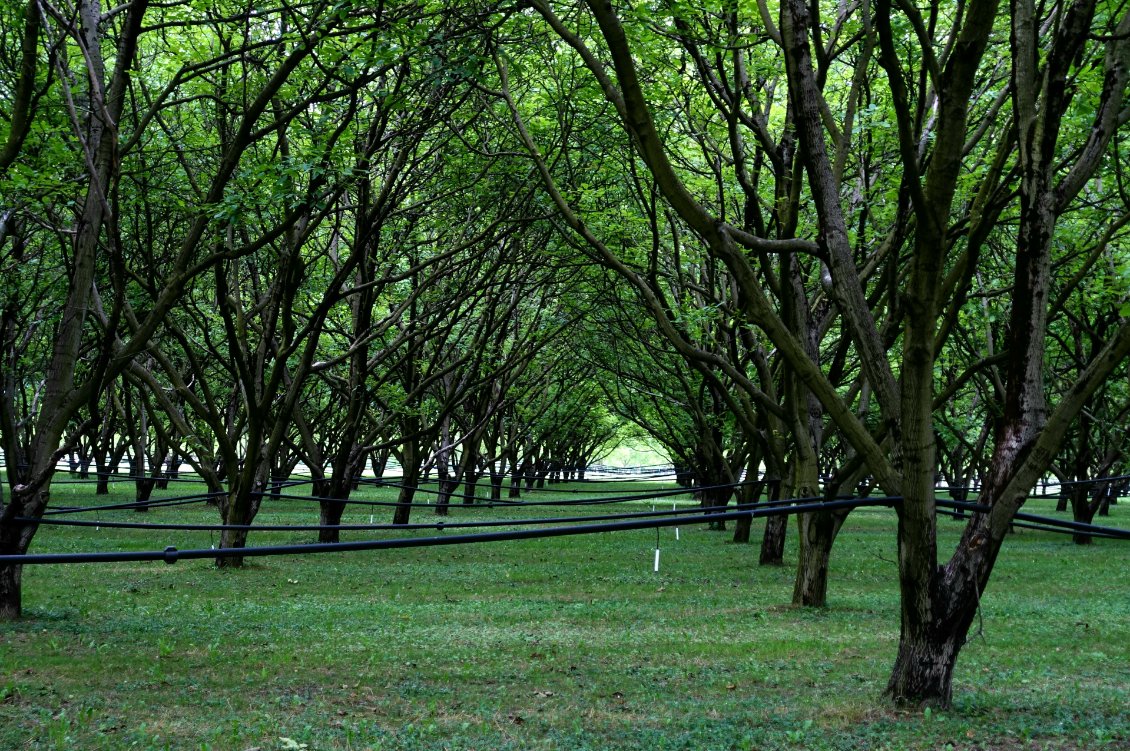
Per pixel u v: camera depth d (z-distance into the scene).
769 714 8.24
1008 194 9.59
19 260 17.84
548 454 63.09
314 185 13.70
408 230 22.44
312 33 13.08
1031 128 7.95
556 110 17.20
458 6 13.77
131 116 16.53
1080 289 19.59
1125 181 14.59
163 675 9.44
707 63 14.82
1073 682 9.71
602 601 15.15
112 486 46.91
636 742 7.38
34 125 12.58
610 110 16.50
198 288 25.66
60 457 12.52
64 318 12.66
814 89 8.30
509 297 28.27
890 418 8.64
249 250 14.00
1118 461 30.30
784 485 18.61
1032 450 7.93
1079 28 7.69
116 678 9.30
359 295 23.17
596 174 19.45
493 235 22.02
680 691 9.16
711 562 21.59
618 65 7.17
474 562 21.19
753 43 13.08
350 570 19.34
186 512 33.75
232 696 8.66
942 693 8.43
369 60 12.20
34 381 30.73
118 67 12.58
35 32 11.44
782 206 13.53
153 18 15.42
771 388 18.12
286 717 7.98
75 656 10.28
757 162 15.35
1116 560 23.53
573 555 22.98
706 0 12.66
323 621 12.80
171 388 33.22
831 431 16.61
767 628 12.77
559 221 19.88
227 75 15.56
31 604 13.80
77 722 7.68
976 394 33.16
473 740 7.39
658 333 26.06
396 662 10.24
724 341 21.34
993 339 22.06
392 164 18.09
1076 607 15.19
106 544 22.23
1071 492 29.06
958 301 10.02
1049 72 7.86
